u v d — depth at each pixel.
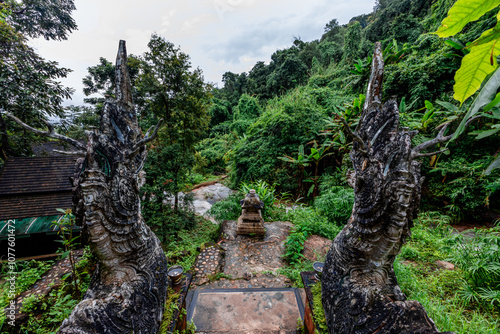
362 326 1.42
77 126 8.41
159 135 6.23
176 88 6.61
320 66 16.31
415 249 4.14
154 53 6.18
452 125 5.88
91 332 1.25
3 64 5.96
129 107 1.75
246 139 11.65
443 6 9.76
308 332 2.30
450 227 5.13
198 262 4.05
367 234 1.59
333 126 8.04
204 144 19.84
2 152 6.71
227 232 5.22
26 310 2.54
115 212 1.52
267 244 4.73
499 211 5.67
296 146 9.28
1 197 4.33
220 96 29.86
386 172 1.50
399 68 7.61
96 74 9.17
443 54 6.50
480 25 5.98
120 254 1.60
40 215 4.24
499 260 3.00
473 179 5.52
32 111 6.41
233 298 3.14
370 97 1.75
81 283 2.91
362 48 14.30
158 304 1.76
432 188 6.28
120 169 1.57
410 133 1.48
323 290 1.94
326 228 5.09
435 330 1.25
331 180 7.59
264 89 22.48
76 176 1.62
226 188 11.79
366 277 1.65
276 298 3.14
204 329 2.68
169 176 5.25
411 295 2.84
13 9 7.81
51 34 9.39
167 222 5.05
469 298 2.77
